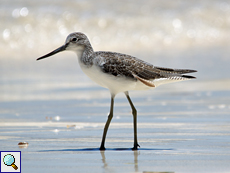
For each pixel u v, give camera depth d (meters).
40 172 7.09
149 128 10.99
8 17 28.84
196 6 33.59
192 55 25.22
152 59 23.77
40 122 11.91
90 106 14.52
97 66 9.04
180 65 22.14
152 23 30.56
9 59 24.33
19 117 12.63
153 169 7.27
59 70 22.27
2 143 9.35
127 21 30.27
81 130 10.85
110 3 32.16
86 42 9.38
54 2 31.02
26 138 9.92
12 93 16.89
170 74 9.52
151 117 12.48
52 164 7.60
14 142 9.47
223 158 8.01
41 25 28.55
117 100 15.77
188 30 30.53
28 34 27.64
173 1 33.66
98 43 27.55
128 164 7.62
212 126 11.16
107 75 9.01
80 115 12.96
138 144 9.27
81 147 9.06
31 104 14.84
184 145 9.16
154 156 8.21
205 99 15.49
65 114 13.11
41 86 18.44
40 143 9.41
